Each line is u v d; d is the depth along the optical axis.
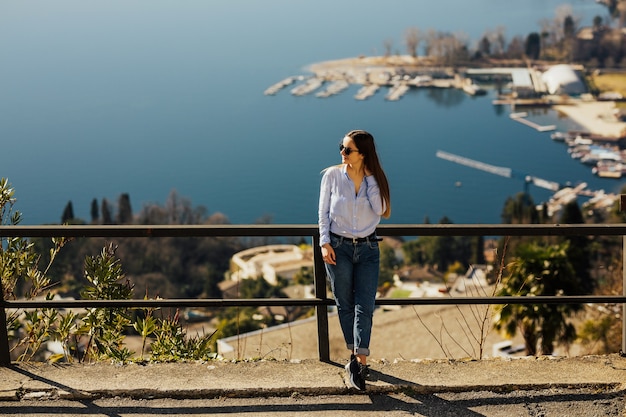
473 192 136.38
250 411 3.32
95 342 4.66
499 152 162.88
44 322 4.72
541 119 186.38
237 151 188.38
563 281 13.52
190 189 155.00
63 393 3.44
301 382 3.53
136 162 184.12
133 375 3.63
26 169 177.50
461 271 42.31
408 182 145.88
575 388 3.49
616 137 166.38
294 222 126.88
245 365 3.75
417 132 186.50
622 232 3.68
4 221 4.80
